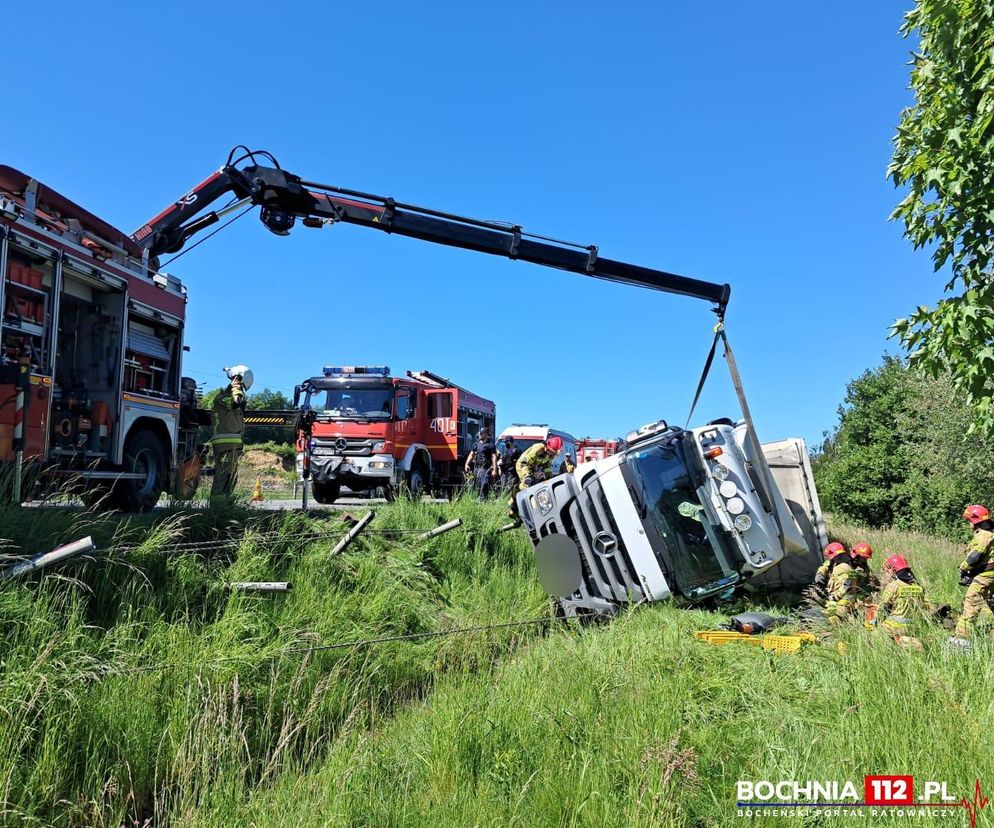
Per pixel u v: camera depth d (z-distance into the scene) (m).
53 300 8.23
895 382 22.34
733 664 5.27
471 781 3.78
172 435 10.73
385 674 6.29
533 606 8.65
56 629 4.71
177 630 5.35
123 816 3.93
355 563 7.94
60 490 7.10
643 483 7.28
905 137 6.86
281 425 13.43
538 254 10.06
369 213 10.29
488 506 11.69
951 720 3.91
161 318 10.44
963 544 16.06
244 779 4.06
